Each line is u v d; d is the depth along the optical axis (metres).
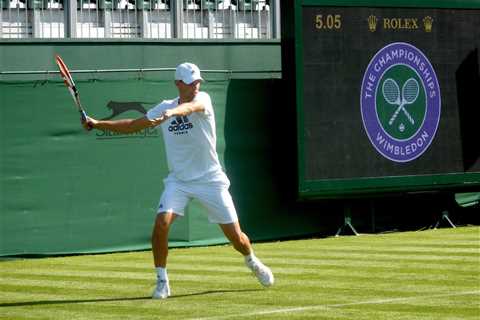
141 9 25.91
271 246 21.30
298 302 13.35
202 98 13.76
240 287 14.91
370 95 23.02
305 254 19.44
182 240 21.59
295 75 22.22
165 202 13.88
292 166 22.52
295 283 15.20
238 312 12.62
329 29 22.61
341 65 22.72
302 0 22.30
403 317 12.12
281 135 23.17
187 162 13.89
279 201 23.12
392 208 24.56
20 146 20.38
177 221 21.55
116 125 13.37
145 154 21.39
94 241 20.95
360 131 22.89
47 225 20.58
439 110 23.75
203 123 13.78
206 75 24.58
